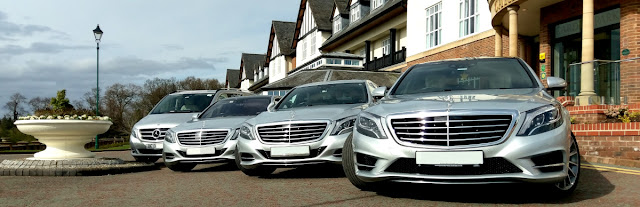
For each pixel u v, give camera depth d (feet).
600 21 42.75
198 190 20.29
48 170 27.58
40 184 23.65
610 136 26.21
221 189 20.30
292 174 25.11
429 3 74.49
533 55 58.39
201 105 39.45
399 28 91.71
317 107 25.08
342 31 117.39
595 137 27.09
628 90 29.76
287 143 22.21
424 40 76.13
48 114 30.96
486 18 60.03
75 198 18.84
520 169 13.89
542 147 13.96
